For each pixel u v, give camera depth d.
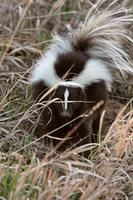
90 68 10.89
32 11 14.05
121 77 12.86
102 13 12.21
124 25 13.50
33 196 8.99
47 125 10.87
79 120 10.76
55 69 10.72
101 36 11.52
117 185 9.64
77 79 10.65
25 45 13.23
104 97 11.22
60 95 10.38
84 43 11.39
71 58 10.75
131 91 12.75
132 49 13.04
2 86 12.16
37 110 10.70
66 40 11.52
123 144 9.90
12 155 10.03
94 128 11.49
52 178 9.38
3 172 9.38
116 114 12.06
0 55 12.70
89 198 8.73
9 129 11.16
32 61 12.77
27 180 9.16
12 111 11.50
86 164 9.60
